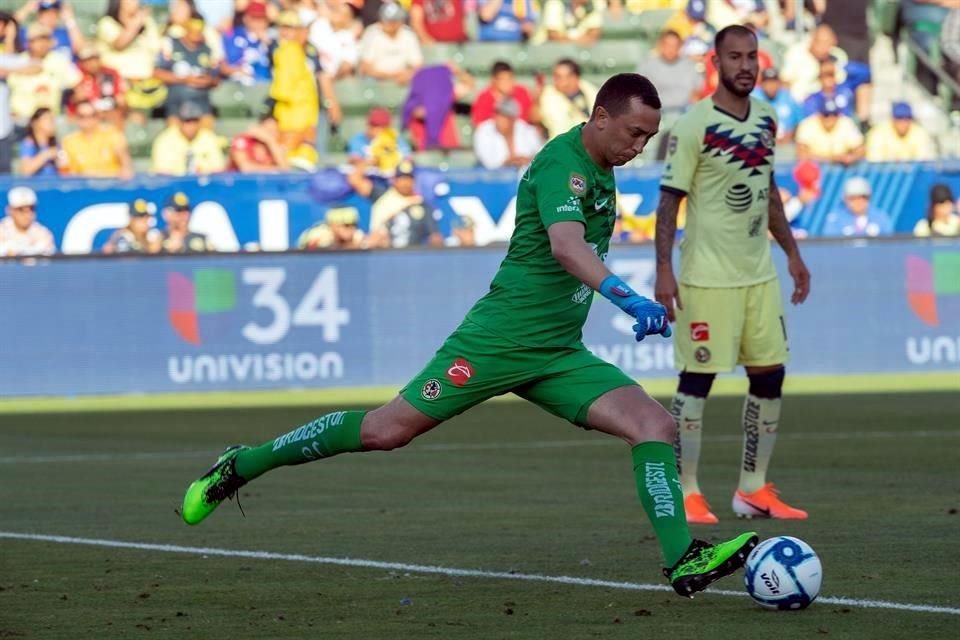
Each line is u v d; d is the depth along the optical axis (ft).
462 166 225.35
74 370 190.19
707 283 85.05
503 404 185.47
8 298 189.37
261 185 205.36
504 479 106.73
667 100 223.92
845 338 195.21
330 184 205.98
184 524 84.33
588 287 57.93
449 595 59.36
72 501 96.94
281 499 96.22
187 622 54.29
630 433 55.88
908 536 75.00
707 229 85.66
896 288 195.42
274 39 227.20
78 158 218.59
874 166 211.82
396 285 193.67
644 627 51.57
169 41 225.35
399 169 206.90
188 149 220.02
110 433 149.38
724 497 94.99
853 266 194.80
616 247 192.54
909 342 195.52
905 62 232.53
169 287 191.31
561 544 73.67
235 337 192.03
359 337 193.47
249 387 192.13
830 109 226.58
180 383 191.72
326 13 228.63
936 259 195.72
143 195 203.82
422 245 197.06
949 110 232.12
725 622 52.24
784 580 53.67
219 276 191.72
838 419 150.82
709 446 128.26
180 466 119.14
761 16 232.12
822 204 211.82
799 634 49.70
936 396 177.47
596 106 55.83
